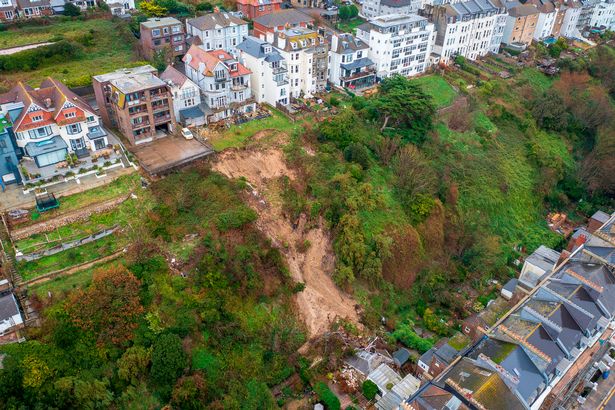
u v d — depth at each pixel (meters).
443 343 61.94
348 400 57.03
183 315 55.16
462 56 122.19
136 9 119.25
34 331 50.72
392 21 106.00
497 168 93.69
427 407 45.00
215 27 102.31
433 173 83.94
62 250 58.84
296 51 91.31
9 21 101.81
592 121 111.06
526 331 51.84
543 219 94.12
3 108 64.62
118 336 51.75
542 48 133.62
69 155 68.06
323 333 63.25
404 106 87.12
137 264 57.31
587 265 61.66
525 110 111.56
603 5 155.50
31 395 46.31
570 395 57.00
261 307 61.72
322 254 70.38
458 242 81.19
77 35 99.38
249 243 64.81
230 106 84.31
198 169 71.06
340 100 96.12
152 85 73.62
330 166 77.62
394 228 74.06
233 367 55.62
